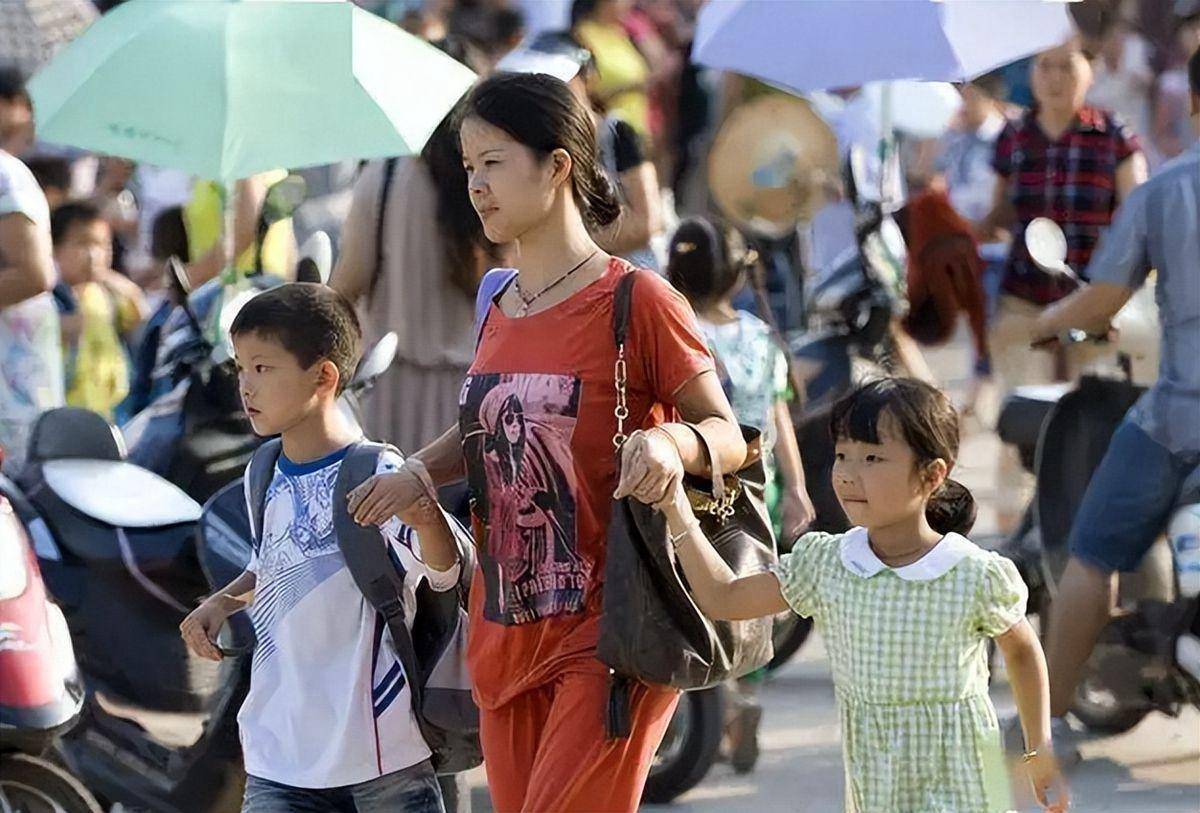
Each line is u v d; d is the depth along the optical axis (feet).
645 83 108.37
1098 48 125.39
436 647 43.42
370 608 43.19
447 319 63.16
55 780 51.90
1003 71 119.75
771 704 75.00
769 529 41.39
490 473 40.22
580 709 39.29
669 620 38.58
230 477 59.88
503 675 40.42
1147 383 68.33
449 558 42.29
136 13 59.52
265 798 43.42
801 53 77.66
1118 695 63.77
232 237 62.85
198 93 56.18
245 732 44.06
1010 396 71.46
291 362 43.34
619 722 38.88
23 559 51.93
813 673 79.41
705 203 112.57
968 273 80.84
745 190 94.38
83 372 81.51
